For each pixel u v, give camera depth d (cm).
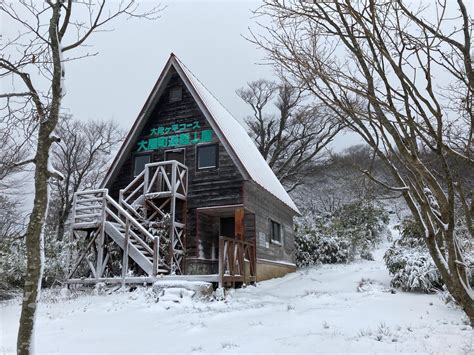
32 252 394
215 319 812
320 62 371
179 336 687
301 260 2233
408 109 345
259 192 1698
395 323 729
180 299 993
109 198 1408
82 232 1583
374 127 388
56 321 867
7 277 1524
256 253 1566
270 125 3800
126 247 1327
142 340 672
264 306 948
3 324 891
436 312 821
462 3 330
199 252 1551
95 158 3106
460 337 609
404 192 396
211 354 570
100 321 847
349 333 656
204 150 1650
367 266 1909
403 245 1269
